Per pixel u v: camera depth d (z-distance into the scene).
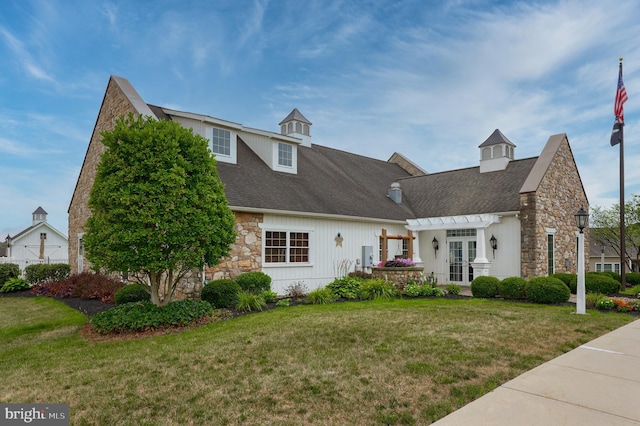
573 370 5.32
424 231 18.11
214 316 8.72
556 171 16.47
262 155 16.02
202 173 8.23
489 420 3.87
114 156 7.55
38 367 5.62
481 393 4.57
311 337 6.87
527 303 11.06
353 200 16.33
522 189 14.95
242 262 12.00
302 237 13.84
